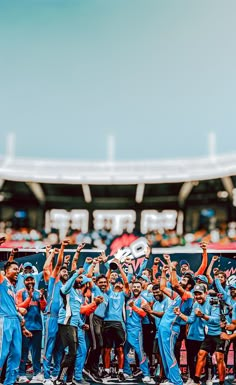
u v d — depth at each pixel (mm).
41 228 27500
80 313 7984
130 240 9766
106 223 27594
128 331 8352
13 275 7785
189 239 24312
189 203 27250
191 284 8195
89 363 8352
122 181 24531
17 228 27422
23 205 28016
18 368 7582
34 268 8883
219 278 8562
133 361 9000
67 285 7711
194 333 7848
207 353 7664
